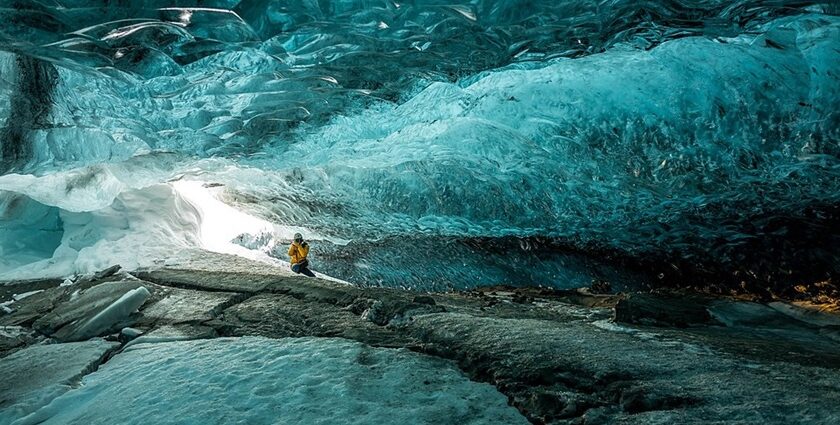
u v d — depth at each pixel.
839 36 17.36
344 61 23.84
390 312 6.48
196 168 15.59
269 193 16.06
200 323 6.69
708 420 3.53
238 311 7.01
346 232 15.02
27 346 6.66
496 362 4.78
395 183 15.95
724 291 11.67
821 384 4.09
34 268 10.57
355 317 6.56
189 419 4.14
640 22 21.14
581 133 16.59
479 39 26.17
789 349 5.75
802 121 16.03
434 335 5.62
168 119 18.20
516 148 16.36
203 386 4.67
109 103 17.92
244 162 16.53
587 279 12.88
